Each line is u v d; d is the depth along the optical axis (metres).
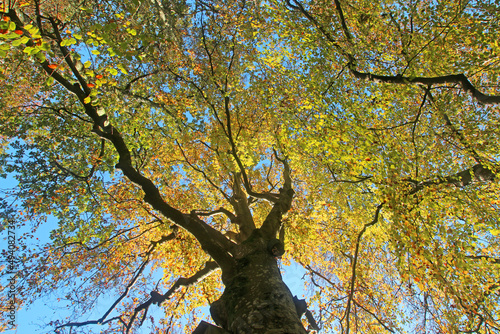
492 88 8.38
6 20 3.33
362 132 5.38
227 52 9.47
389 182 5.51
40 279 9.35
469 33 6.39
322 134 5.92
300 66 8.01
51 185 9.15
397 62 7.38
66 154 9.83
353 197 10.28
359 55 7.82
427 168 7.24
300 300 5.60
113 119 9.55
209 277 11.00
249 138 9.09
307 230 10.01
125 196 10.46
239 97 9.44
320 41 7.65
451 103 7.67
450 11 7.04
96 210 9.49
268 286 4.82
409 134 7.96
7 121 9.14
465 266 5.25
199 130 10.01
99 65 8.84
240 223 8.56
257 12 9.59
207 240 5.82
